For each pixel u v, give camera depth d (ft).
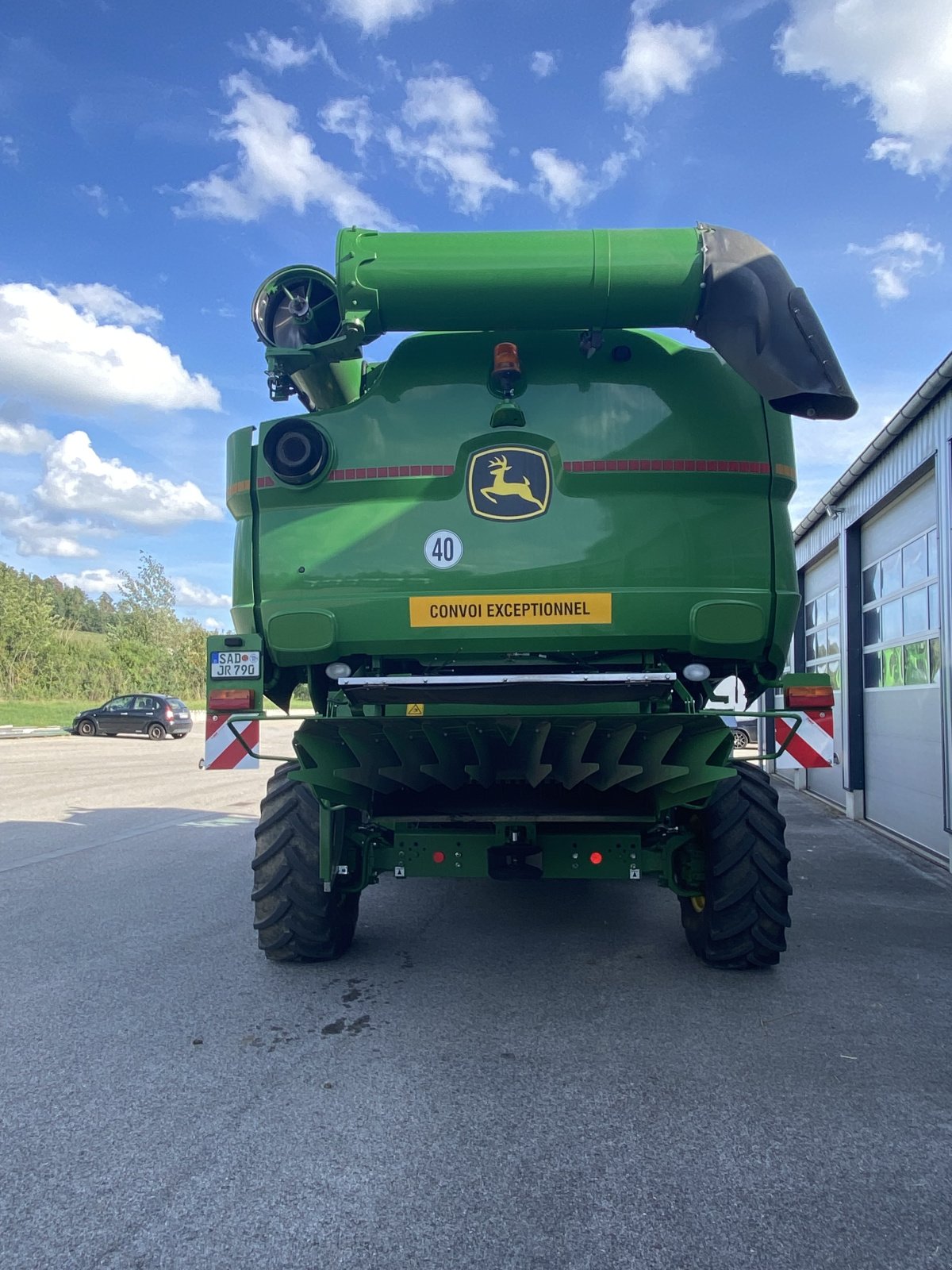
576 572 13.16
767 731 15.57
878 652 30.66
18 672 136.56
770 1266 7.29
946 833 23.57
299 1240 7.68
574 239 12.53
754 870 14.07
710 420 13.41
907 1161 8.85
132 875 23.47
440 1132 9.51
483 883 22.41
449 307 12.63
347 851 14.70
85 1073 11.09
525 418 13.37
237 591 13.99
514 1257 7.43
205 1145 9.28
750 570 13.33
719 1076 10.82
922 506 26.16
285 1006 13.37
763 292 12.38
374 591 13.38
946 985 14.15
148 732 93.86
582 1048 11.70
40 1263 7.39
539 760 13.38
